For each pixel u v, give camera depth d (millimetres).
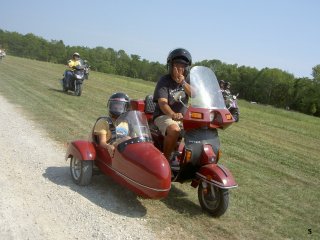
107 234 4730
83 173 6082
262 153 10688
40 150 7977
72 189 6039
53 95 16938
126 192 6125
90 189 6117
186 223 5297
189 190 6625
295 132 16609
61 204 5434
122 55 98000
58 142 8766
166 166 5188
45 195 5688
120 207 5559
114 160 5738
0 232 4488
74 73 17969
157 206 5754
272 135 14688
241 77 59562
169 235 4895
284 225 5656
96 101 16812
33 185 6031
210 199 5621
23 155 7523
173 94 5969
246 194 6832
